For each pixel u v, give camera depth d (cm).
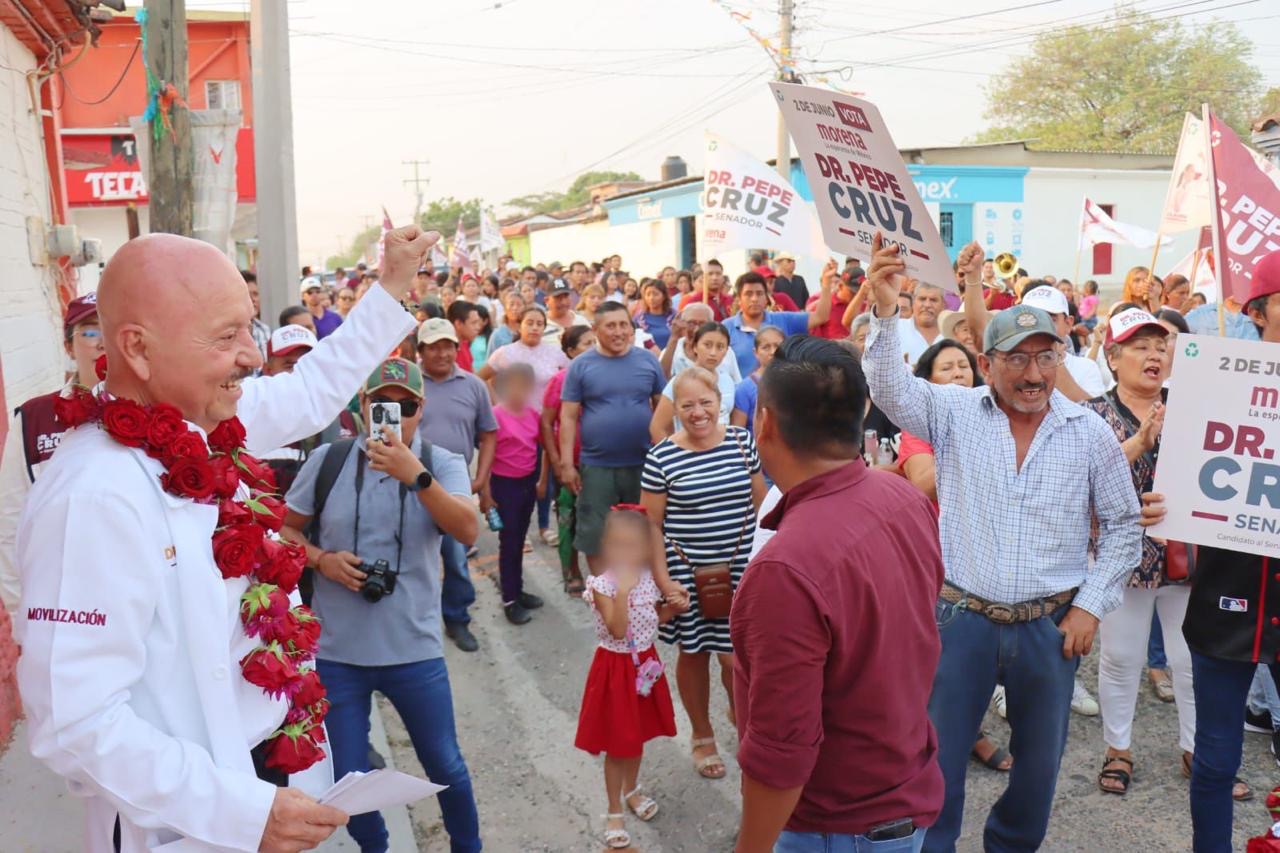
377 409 359
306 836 183
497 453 694
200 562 189
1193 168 809
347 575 361
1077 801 457
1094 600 339
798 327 820
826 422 238
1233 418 341
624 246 3628
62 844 395
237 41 2433
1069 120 4700
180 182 673
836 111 334
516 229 5006
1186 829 430
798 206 967
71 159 1902
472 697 591
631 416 655
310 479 380
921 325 720
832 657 227
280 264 853
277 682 201
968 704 344
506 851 434
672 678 607
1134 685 463
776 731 223
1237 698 353
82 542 175
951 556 351
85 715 171
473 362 1123
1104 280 2850
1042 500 342
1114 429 466
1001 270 995
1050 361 339
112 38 2252
